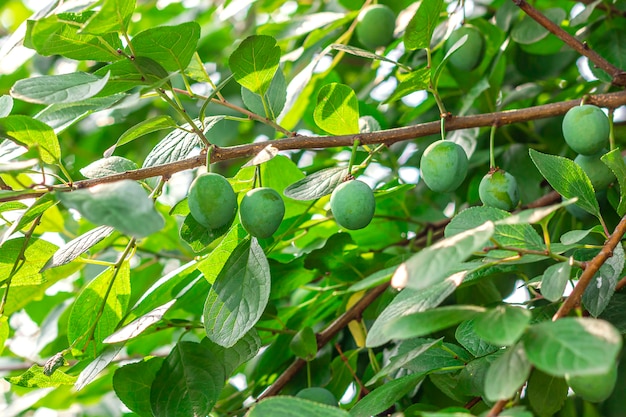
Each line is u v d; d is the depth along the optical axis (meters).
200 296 0.77
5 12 1.30
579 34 0.84
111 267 0.69
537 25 0.83
